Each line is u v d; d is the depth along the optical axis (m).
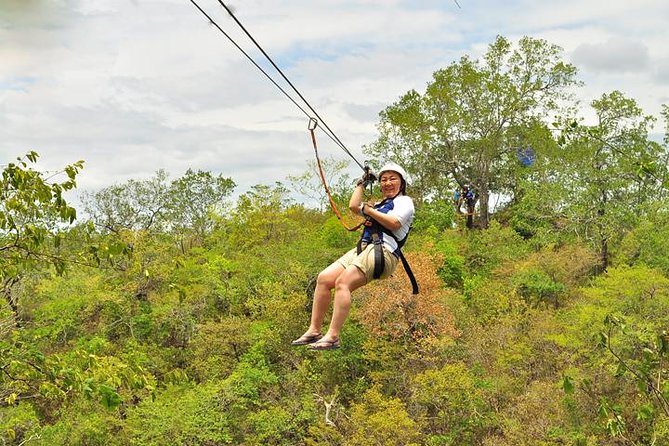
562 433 24.88
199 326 36.88
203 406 29.36
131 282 40.66
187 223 59.34
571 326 30.00
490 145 53.22
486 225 56.09
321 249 42.44
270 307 36.22
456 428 27.97
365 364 34.03
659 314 27.62
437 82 54.50
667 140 42.47
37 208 9.90
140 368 10.26
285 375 32.84
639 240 41.03
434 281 34.88
